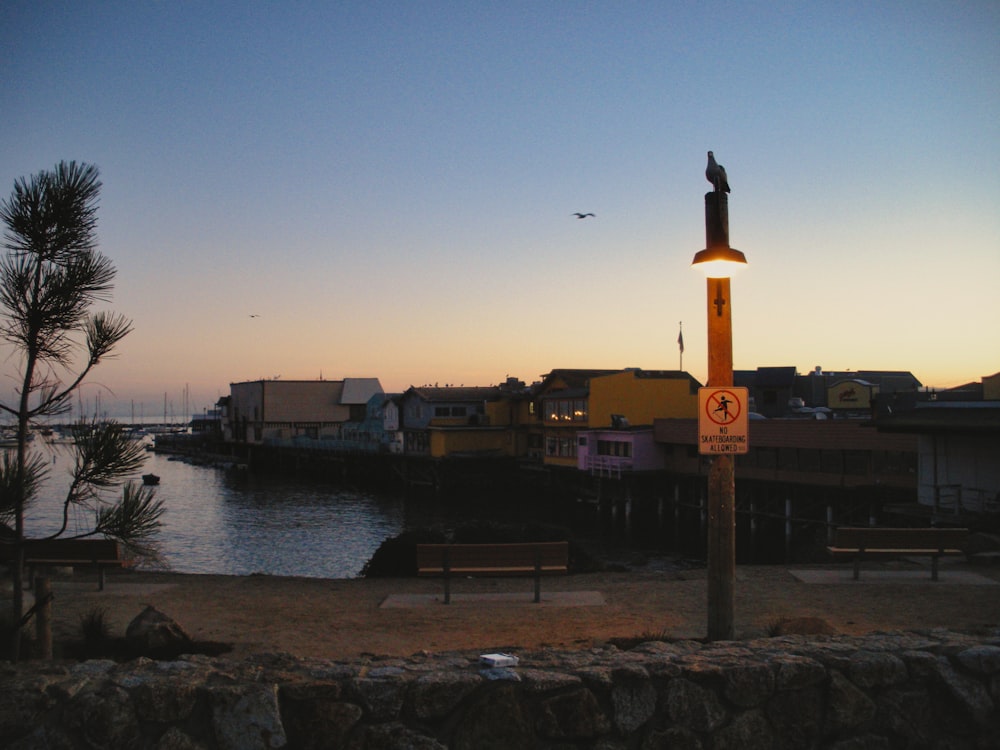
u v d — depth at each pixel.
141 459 6.05
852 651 5.20
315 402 94.19
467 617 10.57
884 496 33.50
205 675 4.78
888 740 4.95
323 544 38.06
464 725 4.62
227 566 32.47
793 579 12.85
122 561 12.40
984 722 4.97
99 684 4.62
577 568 19.06
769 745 4.82
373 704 4.59
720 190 6.73
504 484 62.75
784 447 39.12
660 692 4.81
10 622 7.21
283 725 4.52
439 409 65.31
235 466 95.94
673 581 13.54
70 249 6.07
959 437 25.69
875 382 60.88
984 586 12.09
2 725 4.44
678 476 44.84
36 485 5.69
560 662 5.03
